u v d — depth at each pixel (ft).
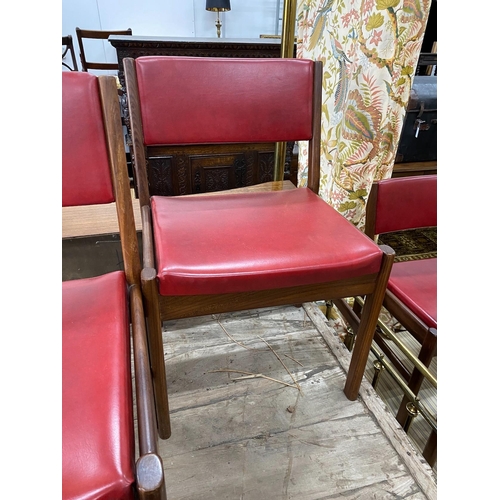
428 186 2.89
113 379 1.32
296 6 3.71
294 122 2.69
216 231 2.12
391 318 4.09
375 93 2.93
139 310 1.76
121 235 1.95
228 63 2.48
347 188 3.33
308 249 1.99
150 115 2.44
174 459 2.43
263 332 3.56
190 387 2.95
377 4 2.67
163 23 10.95
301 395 2.91
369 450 2.52
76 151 1.82
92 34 7.97
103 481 1.03
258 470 2.38
